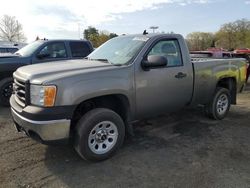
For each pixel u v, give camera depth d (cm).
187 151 467
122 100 448
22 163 418
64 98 376
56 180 373
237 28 7938
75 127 406
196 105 588
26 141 502
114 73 425
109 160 430
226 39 8000
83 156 408
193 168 407
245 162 428
